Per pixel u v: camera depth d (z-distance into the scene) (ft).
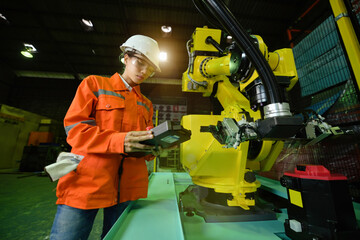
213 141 2.63
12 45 19.33
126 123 2.62
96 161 2.23
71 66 22.35
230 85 3.56
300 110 2.15
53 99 25.54
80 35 17.34
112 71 23.36
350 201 1.70
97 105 2.48
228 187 2.75
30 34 17.49
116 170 2.46
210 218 2.58
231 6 12.42
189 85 3.77
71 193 2.13
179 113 26.30
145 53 2.74
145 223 2.19
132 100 2.86
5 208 7.34
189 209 2.88
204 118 2.92
